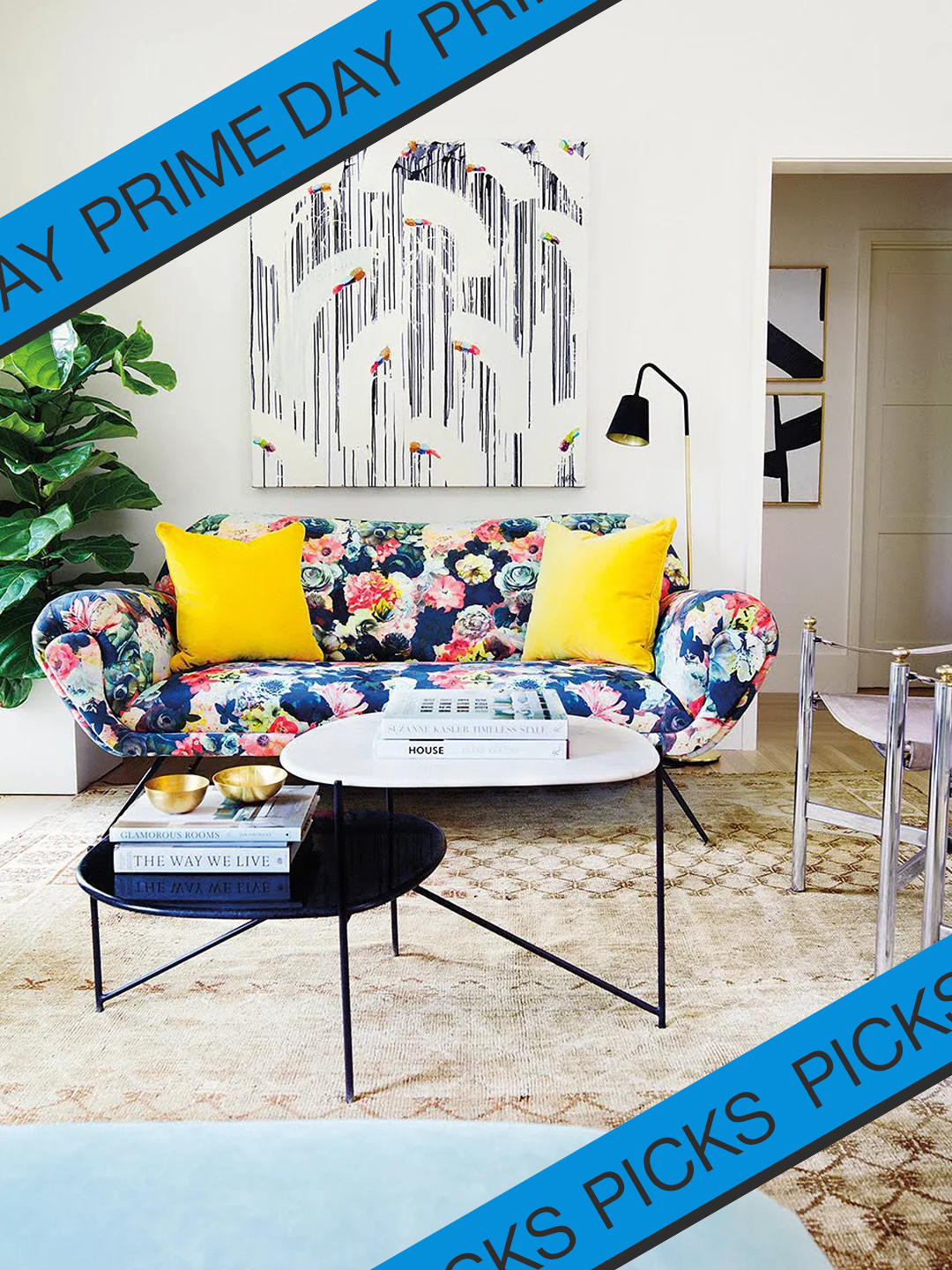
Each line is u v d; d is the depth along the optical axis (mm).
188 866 1616
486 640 3232
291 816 1655
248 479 3738
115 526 3730
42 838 2777
